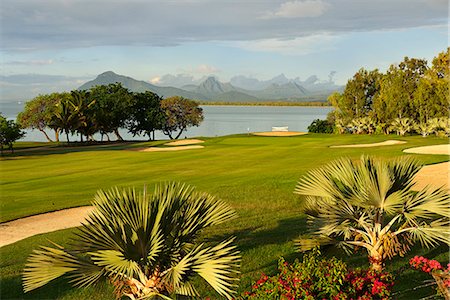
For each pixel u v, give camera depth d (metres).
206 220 8.09
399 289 9.20
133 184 23.38
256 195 19.02
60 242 13.24
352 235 10.49
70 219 16.62
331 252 10.02
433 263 8.47
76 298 9.60
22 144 69.94
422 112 56.78
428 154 28.78
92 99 73.94
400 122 56.66
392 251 9.57
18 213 17.59
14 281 10.58
